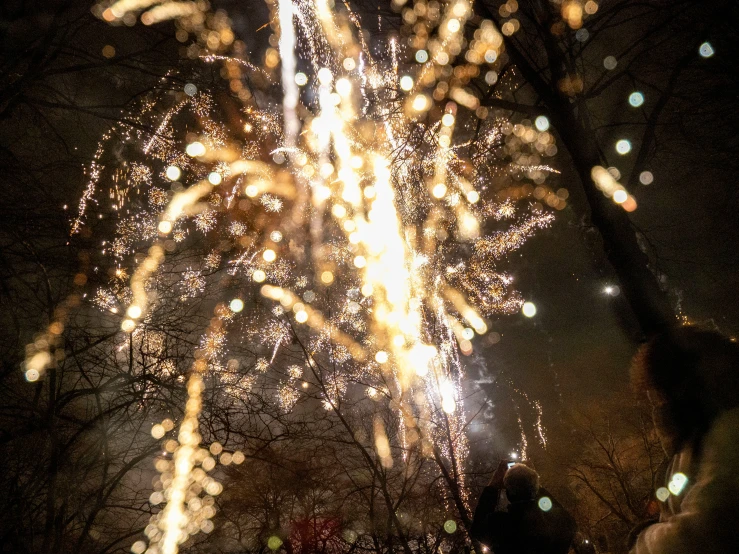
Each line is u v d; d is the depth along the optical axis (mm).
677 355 2059
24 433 4430
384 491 4496
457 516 4816
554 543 3613
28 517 4438
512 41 6098
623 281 5363
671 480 2014
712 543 1710
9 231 5008
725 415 1892
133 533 4734
